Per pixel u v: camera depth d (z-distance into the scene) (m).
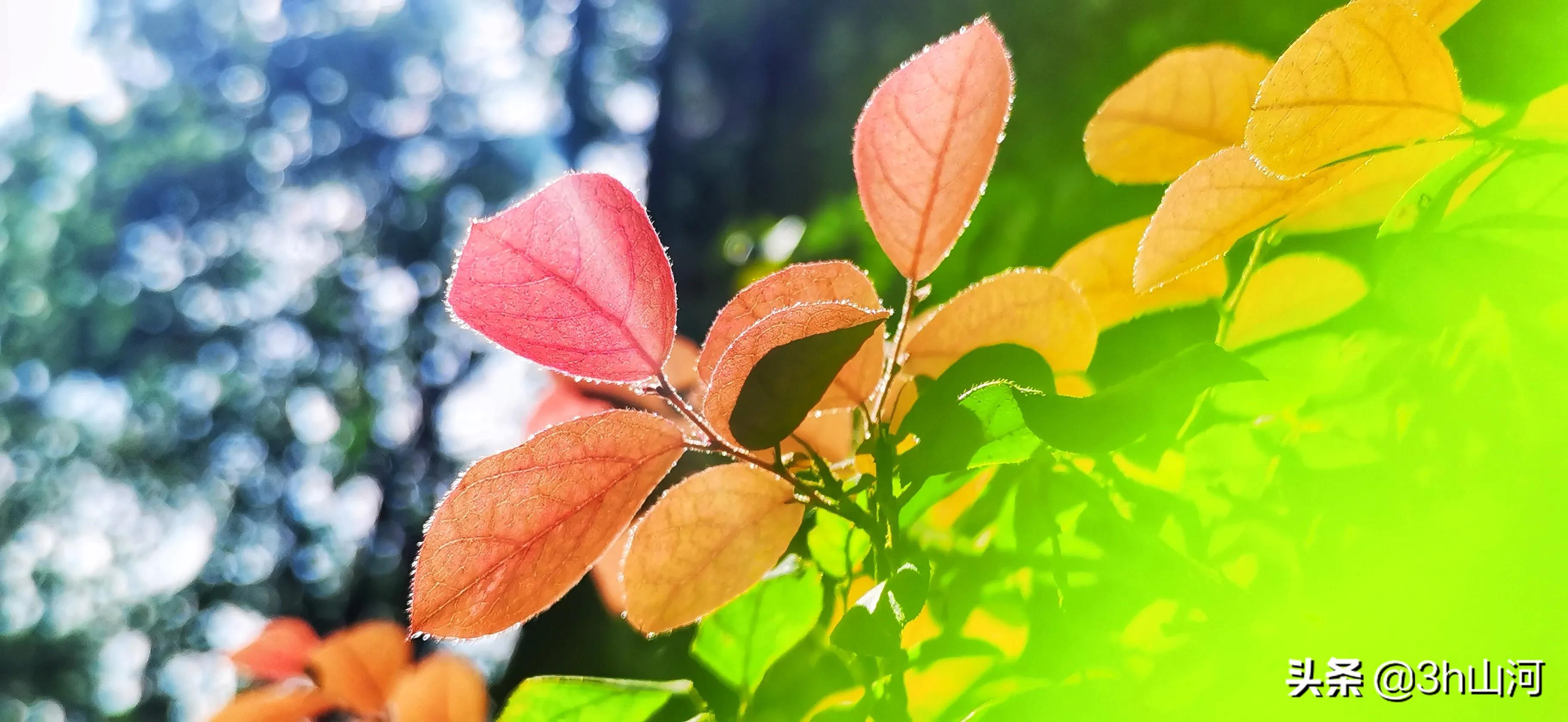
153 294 3.96
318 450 4.02
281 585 3.83
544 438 0.12
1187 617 0.15
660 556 0.14
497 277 0.12
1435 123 0.12
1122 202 0.38
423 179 4.11
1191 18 0.53
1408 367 0.15
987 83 0.14
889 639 0.11
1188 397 0.12
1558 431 0.14
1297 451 0.16
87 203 3.81
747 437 0.13
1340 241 0.17
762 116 1.70
